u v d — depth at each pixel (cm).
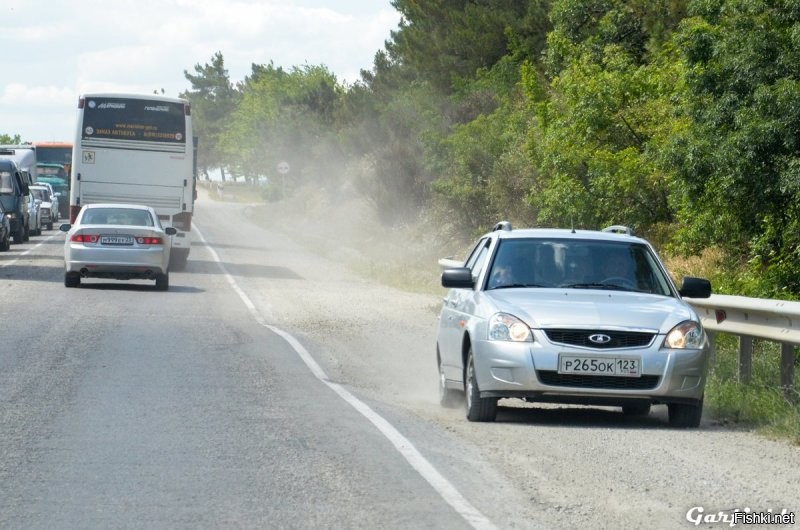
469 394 1553
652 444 1373
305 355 2267
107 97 4841
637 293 1608
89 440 1325
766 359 2058
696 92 2564
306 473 1155
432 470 1170
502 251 1677
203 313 3106
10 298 3347
